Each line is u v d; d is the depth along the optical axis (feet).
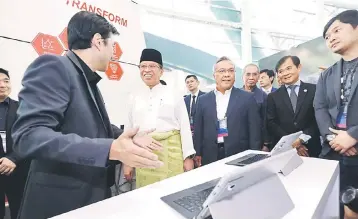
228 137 6.40
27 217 2.65
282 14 16.38
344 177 5.53
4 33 6.34
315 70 10.93
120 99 9.17
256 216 2.04
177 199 2.63
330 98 5.86
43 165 2.70
